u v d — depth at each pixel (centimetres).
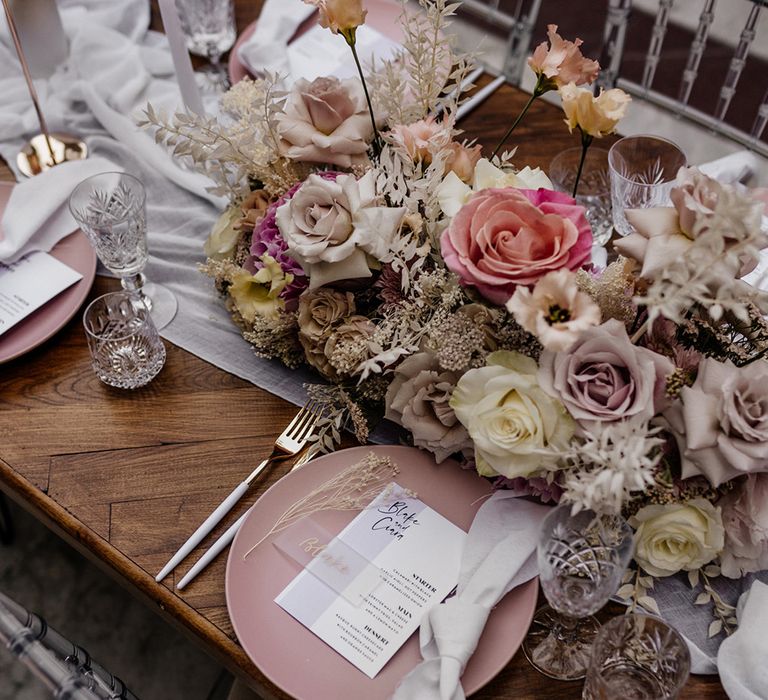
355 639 98
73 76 167
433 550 104
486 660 95
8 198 147
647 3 272
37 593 178
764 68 258
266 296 118
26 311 128
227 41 167
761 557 100
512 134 151
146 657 171
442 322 101
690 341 103
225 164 132
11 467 115
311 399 120
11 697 167
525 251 93
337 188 103
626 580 103
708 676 97
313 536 105
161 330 130
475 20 168
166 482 113
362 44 157
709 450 91
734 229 84
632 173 130
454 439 105
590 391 93
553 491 101
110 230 119
